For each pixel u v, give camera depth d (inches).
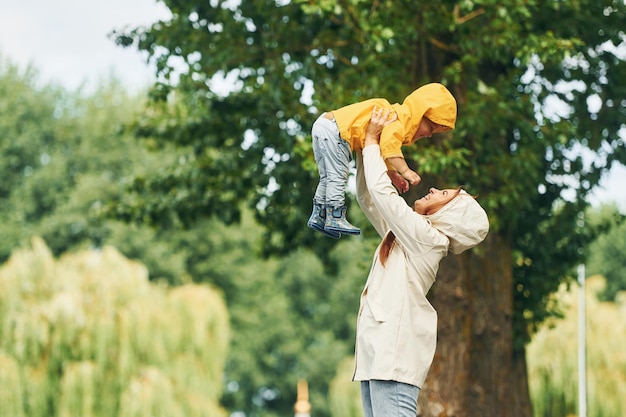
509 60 586.2
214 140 680.4
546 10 557.9
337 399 1512.1
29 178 1780.3
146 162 1759.4
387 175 229.5
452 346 536.4
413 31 514.6
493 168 536.7
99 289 1116.5
